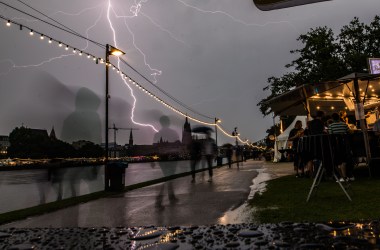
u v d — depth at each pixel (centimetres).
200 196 657
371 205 399
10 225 472
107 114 1072
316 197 507
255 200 530
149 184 1102
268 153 3766
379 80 957
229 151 2262
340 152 475
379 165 812
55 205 662
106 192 906
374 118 1243
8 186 1636
